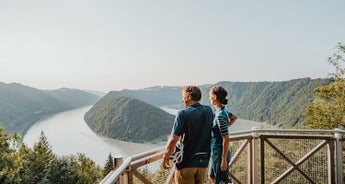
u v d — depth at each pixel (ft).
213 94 11.01
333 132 15.02
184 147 9.14
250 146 15.14
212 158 11.39
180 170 9.23
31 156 109.70
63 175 114.11
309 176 15.19
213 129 11.21
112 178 6.70
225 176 11.31
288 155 15.29
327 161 15.16
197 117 9.12
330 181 15.03
